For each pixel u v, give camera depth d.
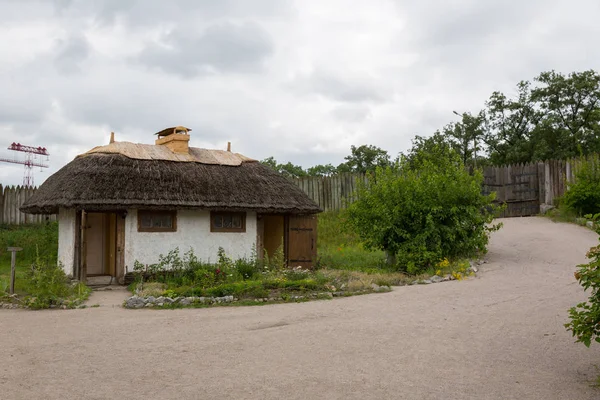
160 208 15.81
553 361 7.40
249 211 17.56
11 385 6.43
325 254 20.64
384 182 17.58
